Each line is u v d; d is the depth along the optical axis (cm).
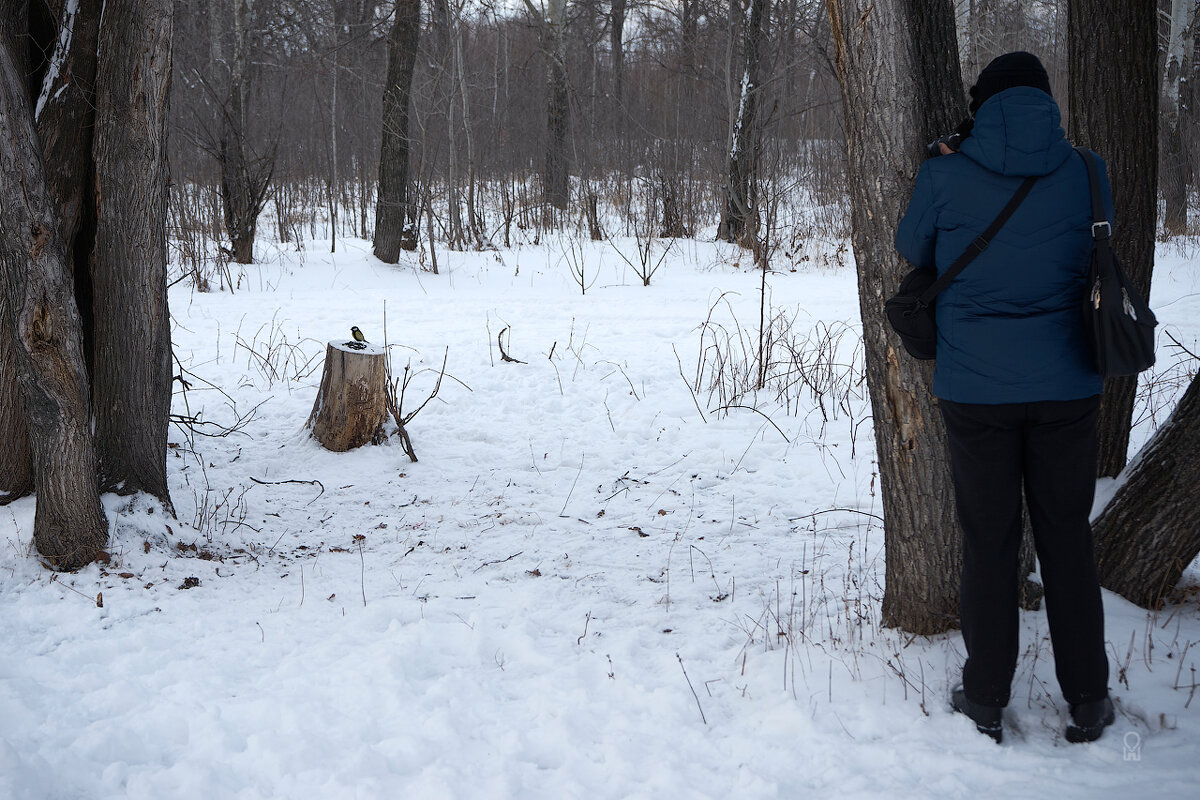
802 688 301
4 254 385
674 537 484
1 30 384
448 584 423
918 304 266
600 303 1208
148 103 437
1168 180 1792
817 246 1689
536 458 633
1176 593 345
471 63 2267
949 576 317
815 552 449
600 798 248
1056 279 248
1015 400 247
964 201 252
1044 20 2148
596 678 322
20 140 377
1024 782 239
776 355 859
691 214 1922
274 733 277
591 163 2195
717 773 260
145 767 262
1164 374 680
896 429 311
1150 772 238
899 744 263
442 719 287
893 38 282
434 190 2242
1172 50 1792
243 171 1476
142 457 459
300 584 423
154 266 452
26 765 252
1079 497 253
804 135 2353
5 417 450
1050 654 300
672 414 702
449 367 846
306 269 1474
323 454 640
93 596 387
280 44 2220
